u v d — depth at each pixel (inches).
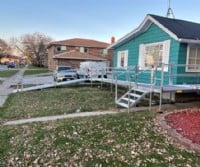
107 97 478.0
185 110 325.7
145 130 234.7
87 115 322.0
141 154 182.7
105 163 172.1
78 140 212.8
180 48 399.5
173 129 235.3
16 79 1088.2
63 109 371.9
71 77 855.1
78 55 1585.9
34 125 274.2
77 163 175.3
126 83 469.1
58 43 1758.1
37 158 187.2
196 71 421.1
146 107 362.3
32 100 464.1
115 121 266.2
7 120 318.3
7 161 186.2
